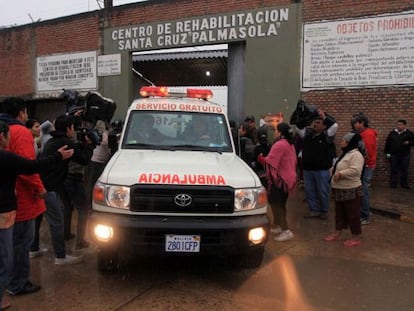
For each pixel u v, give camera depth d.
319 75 11.90
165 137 5.76
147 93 6.70
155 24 14.91
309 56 12.00
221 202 4.38
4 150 3.63
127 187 4.33
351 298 4.36
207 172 4.56
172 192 4.32
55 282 4.65
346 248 6.06
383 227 7.30
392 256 5.75
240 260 5.05
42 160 3.75
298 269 5.17
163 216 4.34
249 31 12.93
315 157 7.64
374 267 5.30
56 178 5.03
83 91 16.98
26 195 4.17
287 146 6.21
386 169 11.16
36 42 18.39
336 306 4.16
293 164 6.31
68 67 17.38
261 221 4.48
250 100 12.95
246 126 9.30
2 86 19.75
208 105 6.32
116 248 4.30
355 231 6.15
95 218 4.36
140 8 15.24
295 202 9.27
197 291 4.46
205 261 5.38
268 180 6.30
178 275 4.90
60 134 5.08
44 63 18.19
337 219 6.37
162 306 4.09
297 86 12.21
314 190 7.82
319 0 11.81
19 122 4.20
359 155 6.05
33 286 4.40
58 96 17.86
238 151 6.29
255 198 4.53
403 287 4.67
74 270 5.01
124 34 15.66
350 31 11.41
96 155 7.13
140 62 19.23
